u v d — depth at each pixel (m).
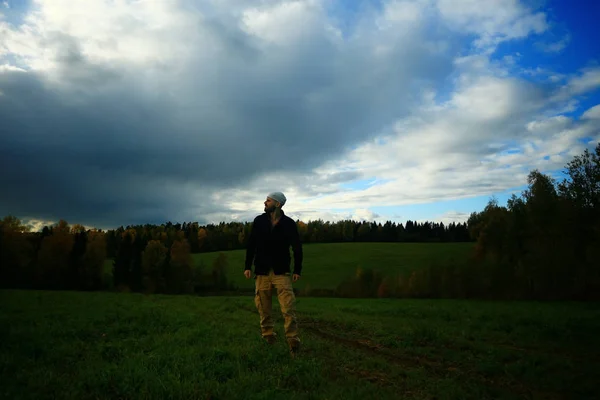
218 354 5.38
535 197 39.75
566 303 27.55
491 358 6.30
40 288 70.88
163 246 76.12
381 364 5.69
